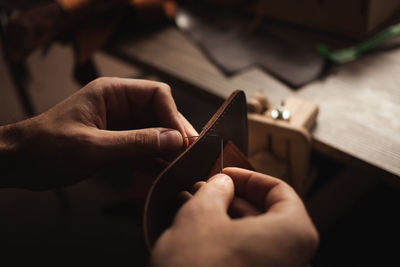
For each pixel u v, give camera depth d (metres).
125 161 0.41
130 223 0.85
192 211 0.31
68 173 0.41
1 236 0.86
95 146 0.39
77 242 0.83
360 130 0.48
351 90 0.54
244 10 0.75
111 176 0.99
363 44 0.60
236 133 0.39
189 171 0.35
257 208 0.36
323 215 0.64
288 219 0.31
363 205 0.78
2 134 0.41
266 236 0.30
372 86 0.54
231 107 0.37
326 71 0.57
